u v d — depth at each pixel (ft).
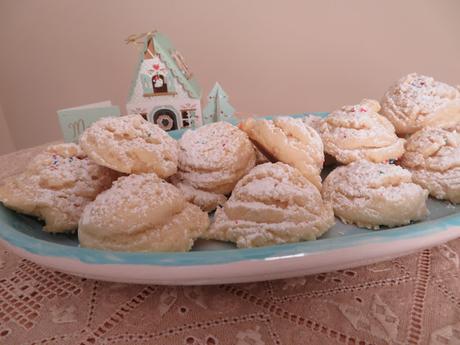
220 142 0.84
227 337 0.57
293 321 0.59
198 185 0.82
